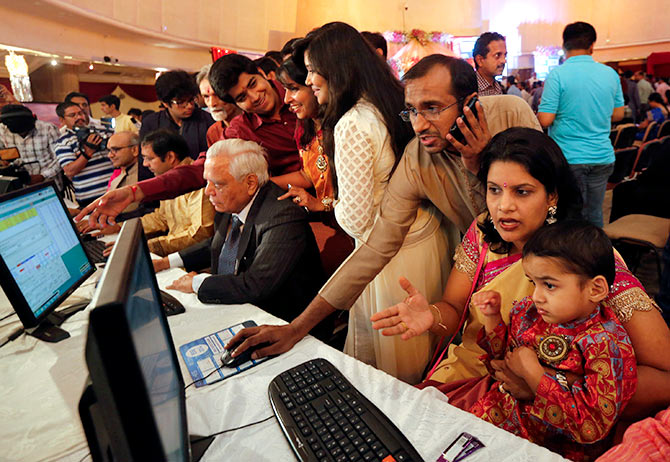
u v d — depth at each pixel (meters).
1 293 1.58
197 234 2.14
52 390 1.01
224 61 1.93
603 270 0.82
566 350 0.85
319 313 1.22
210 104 2.45
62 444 0.84
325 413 0.86
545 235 0.85
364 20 3.71
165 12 6.11
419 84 1.11
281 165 2.23
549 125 2.81
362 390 0.97
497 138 0.99
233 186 1.55
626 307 0.89
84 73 5.58
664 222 2.41
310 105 1.64
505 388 0.94
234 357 1.07
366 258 1.28
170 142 2.23
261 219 1.56
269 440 0.83
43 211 1.31
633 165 4.06
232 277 1.48
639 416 0.89
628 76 8.48
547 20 8.86
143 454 0.45
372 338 1.59
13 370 1.10
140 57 6.34
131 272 0.53
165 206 2.42
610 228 2.44
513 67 8.79
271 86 2.12
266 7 7.53
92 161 3.16
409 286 1.05
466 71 1.10
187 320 1.33
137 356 0.44
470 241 1.21
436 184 1.28
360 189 1.32
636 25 10.23
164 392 0.63
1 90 4.23
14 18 4.45
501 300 1.07
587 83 2.61
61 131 3.63
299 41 1.53
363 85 1.34
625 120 6.20
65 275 1.36
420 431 0.84
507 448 0.78
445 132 1.14
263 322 1.29
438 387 1.13
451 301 1.21
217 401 0.95
